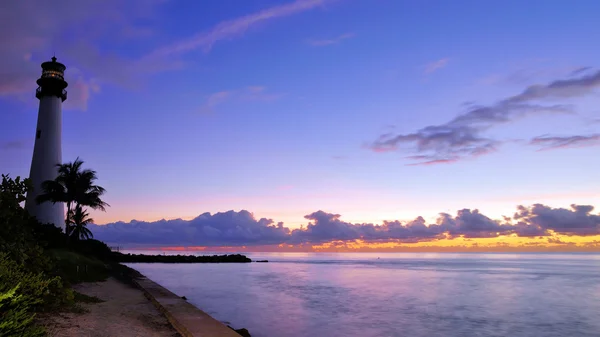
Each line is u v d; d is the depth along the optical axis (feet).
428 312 105.70
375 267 421.59
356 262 623.77
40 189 188.03
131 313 49.88
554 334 82.38
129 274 126.21
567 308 119.44
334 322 87.71
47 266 41.68
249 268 358.02
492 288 180.45
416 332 80.18
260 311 100.01
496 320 96.48
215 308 103.71
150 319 46.93
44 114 196.44
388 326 84.99
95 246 185.78
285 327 81.05
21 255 37.93
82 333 34.35
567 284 210.38
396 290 162.71
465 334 80.18
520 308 118.11
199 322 42.14
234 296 131.03
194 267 353.72
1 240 36.96
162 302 56.59
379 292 152.97
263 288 161.58
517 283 213.46
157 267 337.52
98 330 36.63
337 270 342.44
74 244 164.55
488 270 373.40
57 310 42.75
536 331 85.05
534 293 161.38
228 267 366.43
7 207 38.73
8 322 18.10
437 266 472.85
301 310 103.09
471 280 232.32
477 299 137.59
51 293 39.75
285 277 235.81
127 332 37.63
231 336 36.17
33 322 34.40
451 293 155.63
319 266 433.48
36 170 190.70
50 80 196.24
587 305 126.41
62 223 188.55
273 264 483.92
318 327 81.76
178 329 41.65
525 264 585.22
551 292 166.40
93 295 66.80
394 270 353.92
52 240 146.92
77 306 47.19
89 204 170.91
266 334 74.43
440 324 89.40
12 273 29.94
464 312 107.76
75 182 165.58
